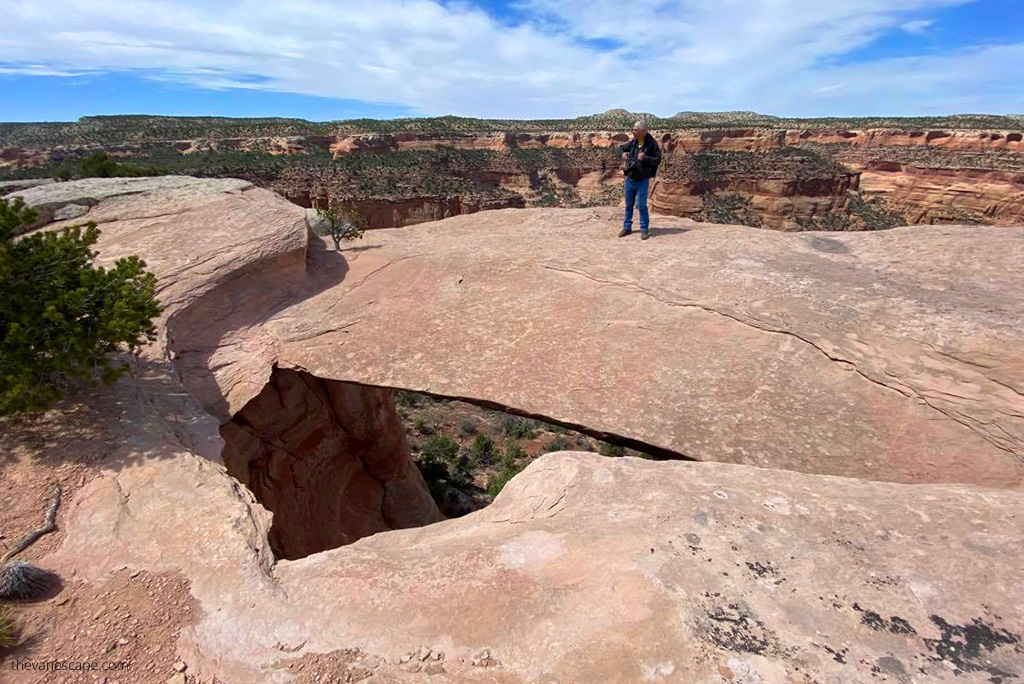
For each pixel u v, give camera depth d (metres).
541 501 4.79
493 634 3.48
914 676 2.95
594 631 3.36
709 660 3.08
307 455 12.54
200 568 4.34
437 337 8.18
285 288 9.68
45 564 4.46
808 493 4.44
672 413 6.43
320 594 4.00
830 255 9.28
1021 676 2.93
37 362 6.00
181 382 7.53
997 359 5.98
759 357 6.85
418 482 17.36
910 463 5.46
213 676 3.48
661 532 4.05
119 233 10.21
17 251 6.32
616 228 11.90
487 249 10.52
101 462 5.54
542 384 7.13
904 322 6.82
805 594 3.48
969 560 3.67
